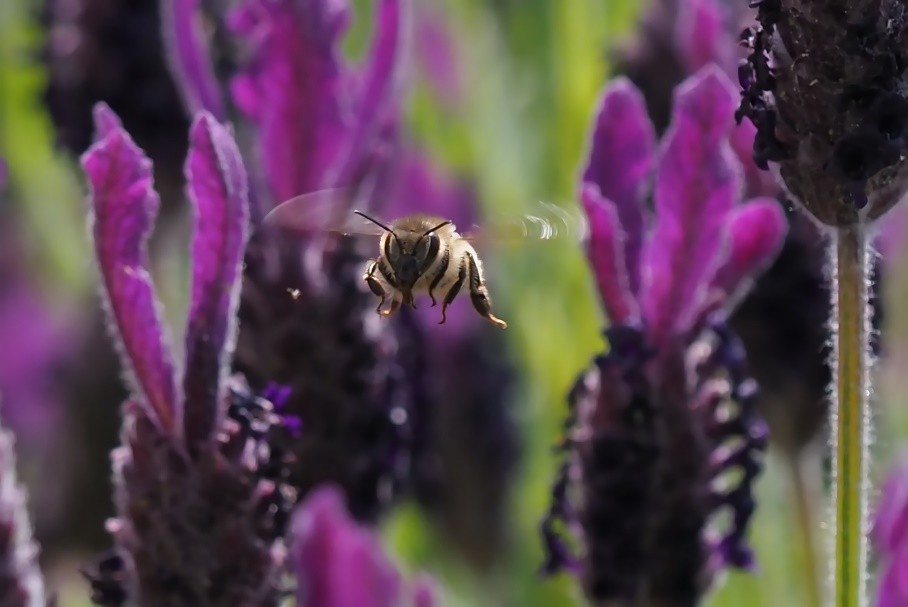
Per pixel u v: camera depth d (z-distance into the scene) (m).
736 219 0.23
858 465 0.20
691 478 0.22
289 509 0.21
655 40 0.28
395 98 0.25
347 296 0.23
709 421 0.23
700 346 0.23
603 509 0.23
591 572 0.23
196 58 0.24
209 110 0.24
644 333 0.22
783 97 0.20
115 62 0.26
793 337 0.25
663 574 0.23
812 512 0.26
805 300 0.25
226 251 0.20
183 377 0.20
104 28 0.26
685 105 0.22
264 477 0.21
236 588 0.20
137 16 0.26
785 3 0.20
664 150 0.22
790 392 0.25
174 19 0.24
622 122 0.23
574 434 0.23
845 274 0.20
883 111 0.19
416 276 0.22
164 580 0.20
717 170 0.22
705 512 0.23
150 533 0.20
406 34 0.24
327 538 0.22
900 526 0.22
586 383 0.23
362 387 0.23
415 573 0.27
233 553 0.20
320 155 0.23
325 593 0.22
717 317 0.23
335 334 0.23
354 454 0.23
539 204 0.23
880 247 0.25
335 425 0.23
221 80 0.26
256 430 0.20
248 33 0.25
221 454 0.20
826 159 0.20
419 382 0.25
